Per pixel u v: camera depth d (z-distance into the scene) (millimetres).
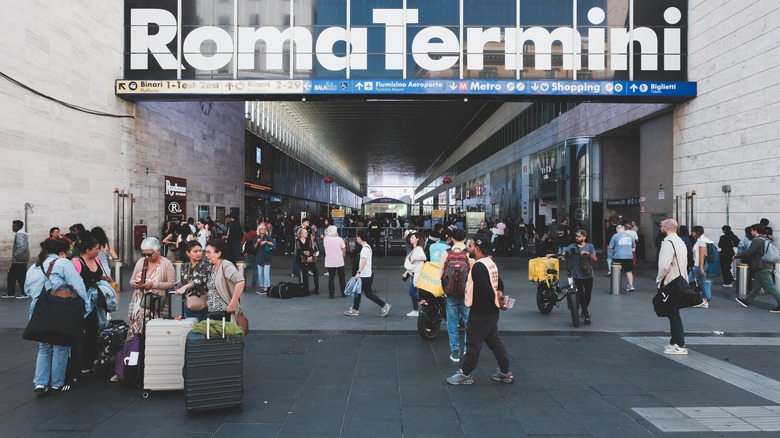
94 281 5375
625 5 14992
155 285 5238
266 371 5586
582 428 4062
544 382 5227
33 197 11633
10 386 5086
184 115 19672
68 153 12836
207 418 4270
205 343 4316
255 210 31188
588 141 22078
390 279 13789
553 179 25359
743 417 4312
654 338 7223
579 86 14531
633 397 4789
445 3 14898
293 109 37469
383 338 7180
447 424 4133
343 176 88125
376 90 14492
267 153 33094
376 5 14867
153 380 4789
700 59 14680
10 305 9336
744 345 6840
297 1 14859
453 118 41969
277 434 3934
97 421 4203
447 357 6184
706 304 9609
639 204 19562
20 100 11234
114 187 14852
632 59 14961
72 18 12930
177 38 14828
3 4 10734
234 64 14797
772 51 12141
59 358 4906
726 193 13805
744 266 10477
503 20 14914
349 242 21391
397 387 5059
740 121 13227
